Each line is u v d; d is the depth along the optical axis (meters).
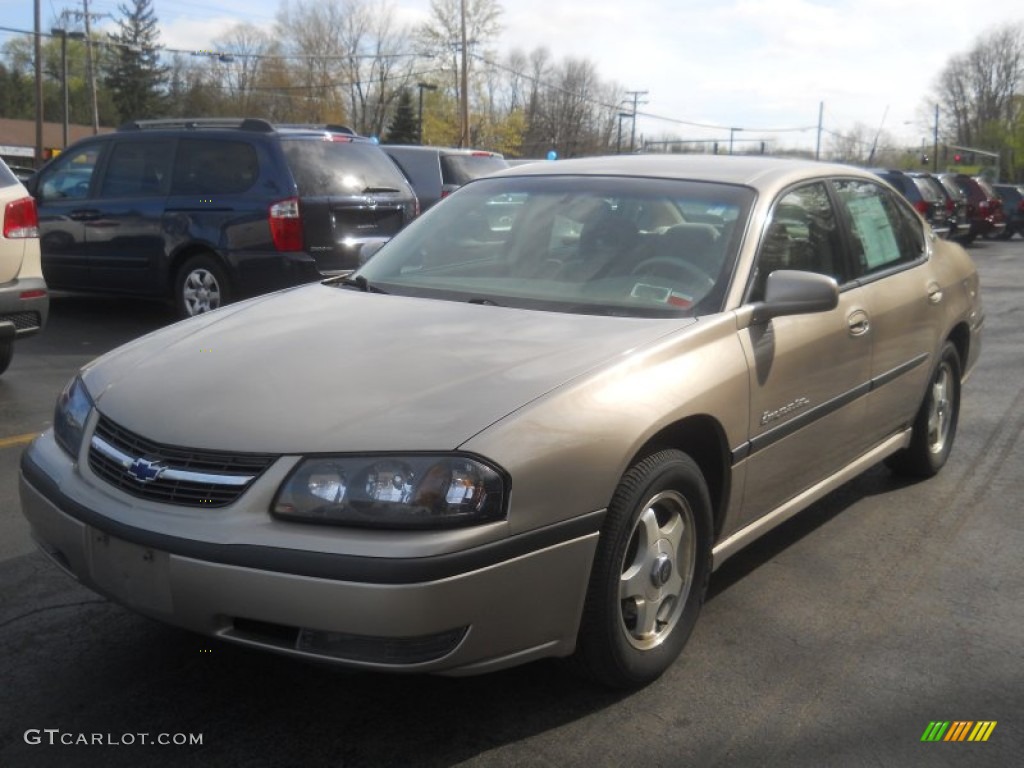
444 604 2.68
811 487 4.34
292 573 2.67
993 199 29.91
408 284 4.18
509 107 79.50
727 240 3.95
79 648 3.60
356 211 9.66
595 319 3.62
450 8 59.75
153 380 3.23
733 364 3.56
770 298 3.75
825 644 3.78
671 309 3.70
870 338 4.53
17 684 3.36
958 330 5.79
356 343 3.38
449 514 2.71
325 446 2.78
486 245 4.31
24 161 67.88
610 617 3.13
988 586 4.35
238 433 2.87
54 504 3.14
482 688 3.38
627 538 3.15
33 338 9.37
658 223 4.11
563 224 4.25
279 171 9.20
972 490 5.62
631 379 3.19
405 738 3.10
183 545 2.78
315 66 69.06
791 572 4.45
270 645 2.77
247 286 9.34
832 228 4.57
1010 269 20.88
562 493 2.90
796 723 3.23
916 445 5.54
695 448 3.62
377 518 2.69
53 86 80.06
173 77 80.00
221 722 3.16
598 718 3.23
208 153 9.55
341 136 9.89
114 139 10.08
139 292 9.95
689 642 3.76
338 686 3.38
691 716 3.26
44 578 4.15
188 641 3.65
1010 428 7.01
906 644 3.79
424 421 2.84
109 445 3.09
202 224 9.45
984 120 105.19
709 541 3.57
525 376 3.07
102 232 9.96
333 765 2.96
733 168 4.44
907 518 5.16
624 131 83.38
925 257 5.46
